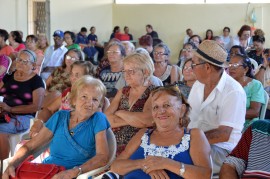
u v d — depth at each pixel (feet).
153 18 55.67
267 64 18.95
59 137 10.28
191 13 54.24
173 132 8.84
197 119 11.05
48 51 26.40
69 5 52.70
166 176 8.36
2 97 15.46
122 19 56.85
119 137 11.26
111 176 8.96
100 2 55.88
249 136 8.27
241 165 8.34
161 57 17.35
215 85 10.75
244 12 52.16
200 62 10.54
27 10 46.55
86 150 10.14
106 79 15.17
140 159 8.77
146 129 9.31
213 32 53.52
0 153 13.87
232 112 10.40
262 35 24.47
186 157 8.55
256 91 13.47
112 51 15.03
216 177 10.32
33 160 10.89
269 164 7.93
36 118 13.29
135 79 11.39
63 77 15.97
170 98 8.74
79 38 50.93
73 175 9.40
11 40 30.48
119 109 11.67
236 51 18.10
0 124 14.80
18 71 15.74
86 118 10.30
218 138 10.28
